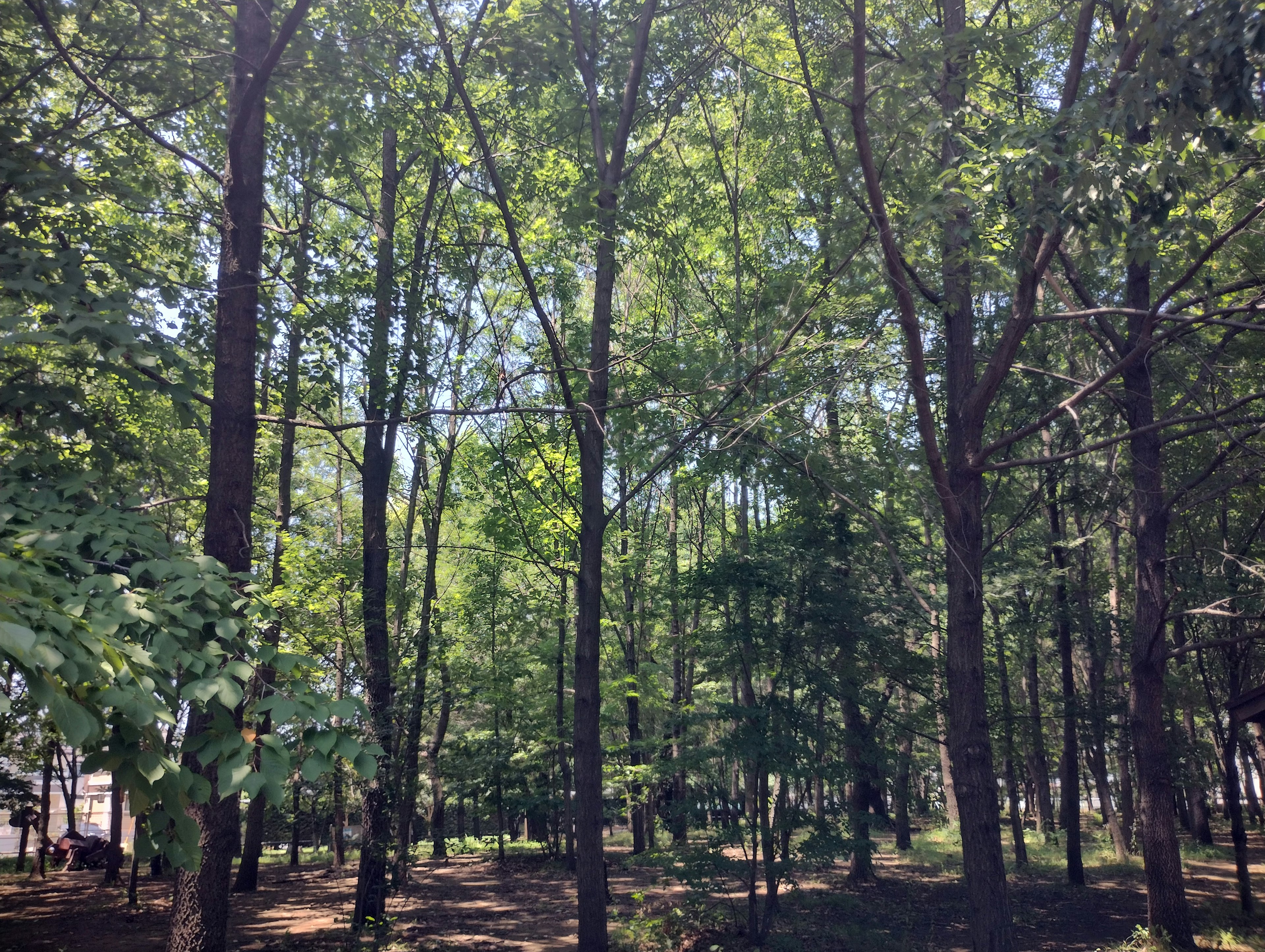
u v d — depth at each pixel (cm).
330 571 1298
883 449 1133
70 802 2389
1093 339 1373
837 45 860
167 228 1086
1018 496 1795
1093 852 2338
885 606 1306
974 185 679
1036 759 2617
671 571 2053
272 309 848
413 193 1608
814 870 1474
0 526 323
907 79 738
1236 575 1454
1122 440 766
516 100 1164
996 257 738
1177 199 618
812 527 1266
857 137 702
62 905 1566
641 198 1061
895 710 1432
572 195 996
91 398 624
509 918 1424
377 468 1375
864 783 1775
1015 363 1457
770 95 1468
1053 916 1453
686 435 1098
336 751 299
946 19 980
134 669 286
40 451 467
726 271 1773
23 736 1548
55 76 1029
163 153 1123
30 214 577
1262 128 598
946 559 908
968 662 859
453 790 2125
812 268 1077
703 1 1084
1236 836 1423
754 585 1228
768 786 1253
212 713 328
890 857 2203
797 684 1259
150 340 435
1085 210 604
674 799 1859
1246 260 989
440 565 2709
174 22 854
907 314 756
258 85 747
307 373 1029
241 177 789
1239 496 1555
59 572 329
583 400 1288
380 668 1259
